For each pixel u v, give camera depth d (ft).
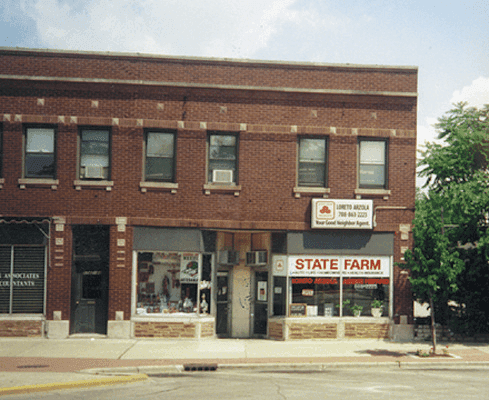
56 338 58.95
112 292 59.77
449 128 74.90
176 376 43.06
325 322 61.31
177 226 60.70
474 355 52.54
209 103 61.87
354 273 62.18
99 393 36.11
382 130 63.00
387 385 39.19
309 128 62.39
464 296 61.31
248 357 50.01
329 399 34.09
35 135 60.80
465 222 63.57
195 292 60.80
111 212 60.18
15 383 37.63
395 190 62.85
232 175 61.82
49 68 60.70
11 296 59.36
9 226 59.57
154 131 61.67
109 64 61.16
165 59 61.67
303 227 61.77
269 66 62.54
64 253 59.72
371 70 63.36
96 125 60.75
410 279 52.95
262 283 63.93
